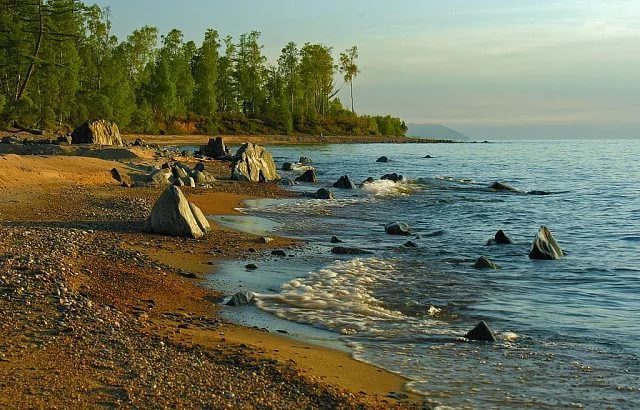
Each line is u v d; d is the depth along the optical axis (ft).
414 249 60.23
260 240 60.44
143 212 70.79
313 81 463.01
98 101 274.98
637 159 256.32
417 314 38.96
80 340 28.27
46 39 230.07
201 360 28.07
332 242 62.80
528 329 36.22
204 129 388.37
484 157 268.00
